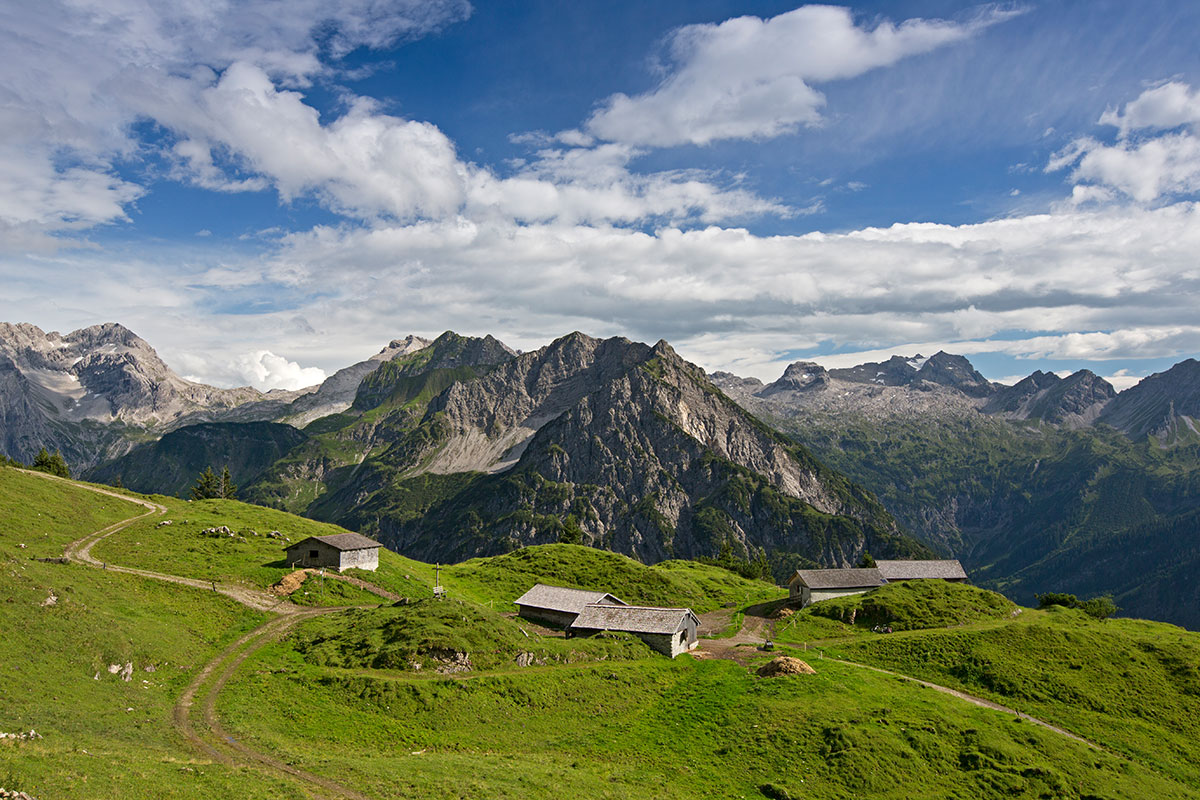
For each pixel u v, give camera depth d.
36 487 148.12
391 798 49.97
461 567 164.38
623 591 142.75
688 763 65.69
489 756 63.16
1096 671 92.00
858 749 66.94
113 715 61.41
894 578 148.88
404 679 75.56
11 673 62.44
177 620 92.62
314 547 124.50
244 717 65.38
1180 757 75.25
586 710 75.50
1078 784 65.94
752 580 185.12
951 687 89.75
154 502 170.88
